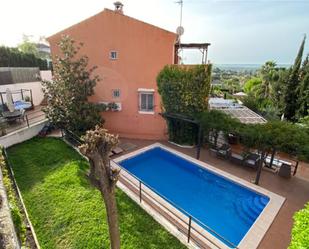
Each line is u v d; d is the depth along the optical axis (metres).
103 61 14.59
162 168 12.38
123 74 14.72
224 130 10.80
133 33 13.73
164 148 14.21
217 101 22.20
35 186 8.53
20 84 18.47
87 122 12.88
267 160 12.13
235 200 9.44
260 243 6.65
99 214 7.10
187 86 13.23
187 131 14.29
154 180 11.04
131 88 14.97
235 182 10.29
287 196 9.12
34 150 11.79
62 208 7.35
